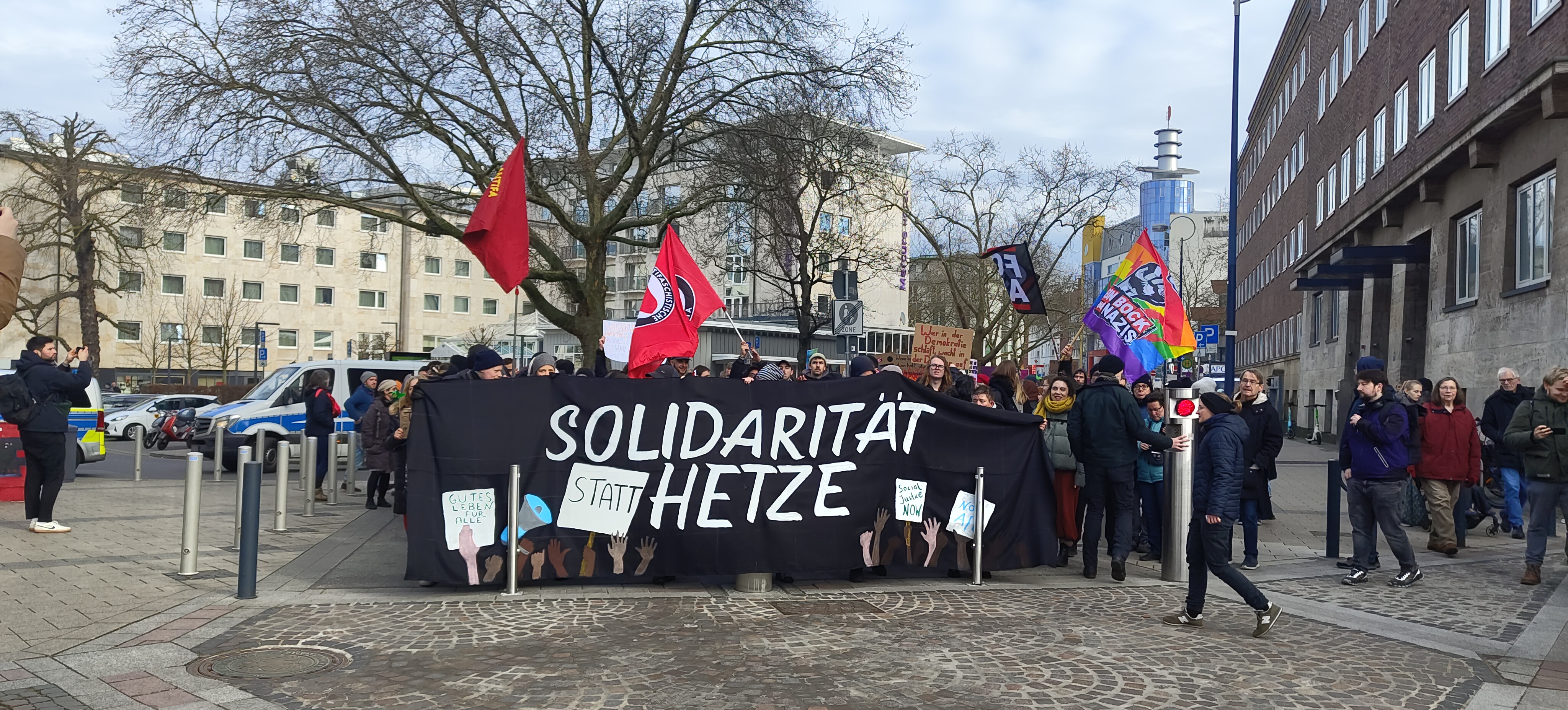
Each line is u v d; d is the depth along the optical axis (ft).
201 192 68.44
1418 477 37.93
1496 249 66.08
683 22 72.08
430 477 27.25
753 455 28.78
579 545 27.89
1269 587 30.40
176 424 92.73
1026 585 30.14
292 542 36.17
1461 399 38.63
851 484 29.48
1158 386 65.67
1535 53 57.67
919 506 30.17
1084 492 33.19
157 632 22.47
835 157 81.35
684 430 28.50
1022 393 40.04
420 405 27.43
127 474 65.05
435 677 19.49
